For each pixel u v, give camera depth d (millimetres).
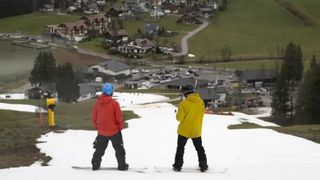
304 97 80250
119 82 154875
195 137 16328
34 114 49719
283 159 22047
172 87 138250
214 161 21625
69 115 47875
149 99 102688
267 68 171625
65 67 128125
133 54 196000
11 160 23125
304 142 28812
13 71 160750
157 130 34656
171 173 15875
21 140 27797
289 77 134500
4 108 53531
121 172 15906
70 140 28531
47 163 22906
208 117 45812
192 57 191250
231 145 27391
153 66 179375
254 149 26000
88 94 122688
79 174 15570
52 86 123062
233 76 161750
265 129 35031
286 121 89688
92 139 28953
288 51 140125
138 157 23719
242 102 119000
